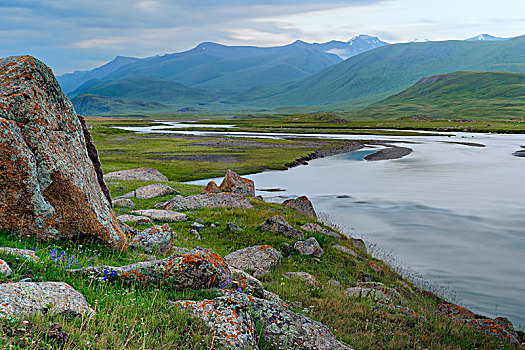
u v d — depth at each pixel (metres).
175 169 76.56
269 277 16.44
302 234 25.84
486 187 59.28
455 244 32.12
